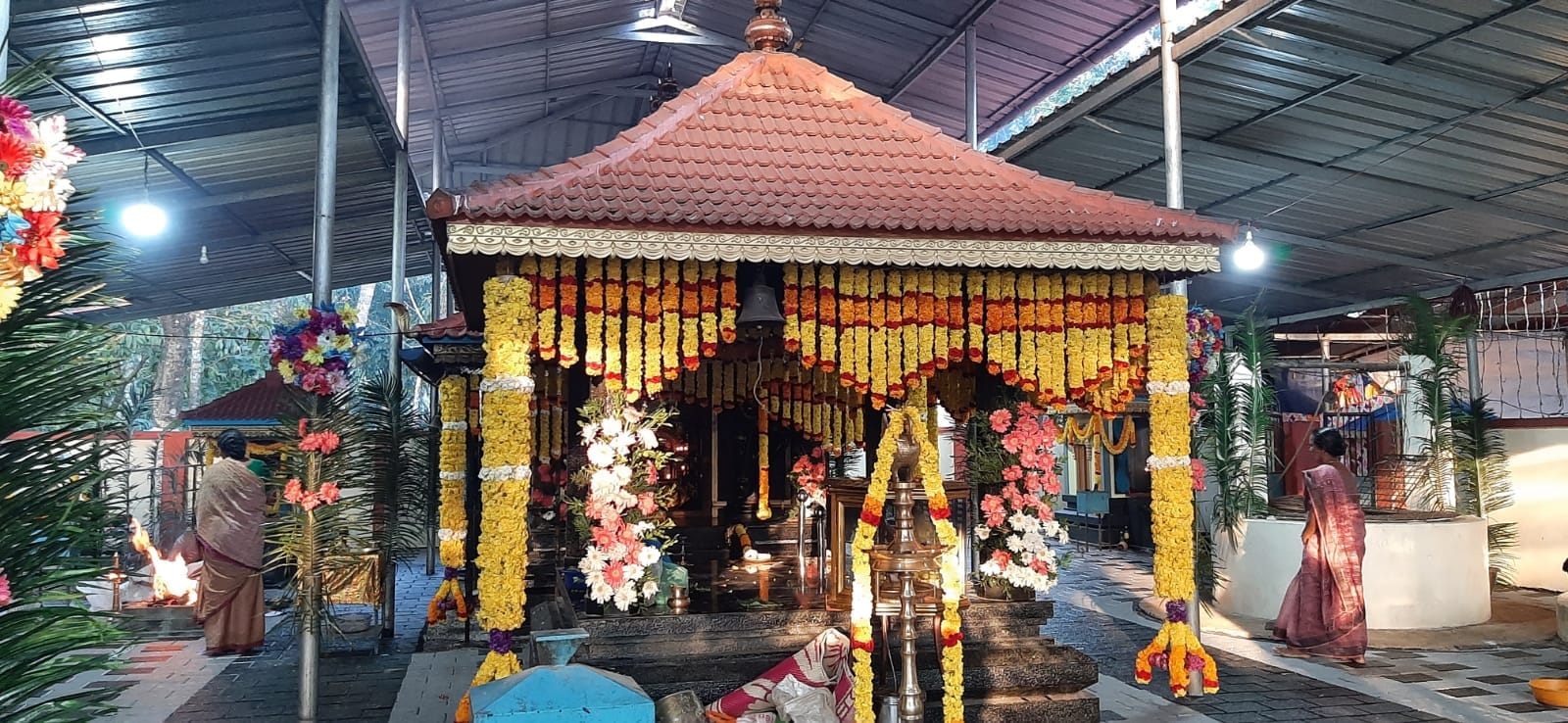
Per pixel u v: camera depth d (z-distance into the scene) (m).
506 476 4.79
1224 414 9.35
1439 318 11.32
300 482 6.11
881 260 4.94
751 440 8.05
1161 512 5.72
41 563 2.14
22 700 2.05
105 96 8.43
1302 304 16.44
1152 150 11.06
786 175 5.26
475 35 12.75
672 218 4.68
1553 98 8.45
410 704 6.50
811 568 7.02
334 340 6.19
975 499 6.74
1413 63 8.28
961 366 7.23
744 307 5.32
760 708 4.96
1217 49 8.39
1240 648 7.93
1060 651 5.84
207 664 7.64
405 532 8.77
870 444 7.79
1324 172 10.78
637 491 5.69
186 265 14.30
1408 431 11.78
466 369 8.60
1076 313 5.54
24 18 6.98
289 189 11.50
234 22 7.46
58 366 2.14
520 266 4.96
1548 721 5.95
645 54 16.22
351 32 7.71
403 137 10.73
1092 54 12.25
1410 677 6.99
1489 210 11.03
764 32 6.16
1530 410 13.80
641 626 5.48
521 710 2.88
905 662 4.84
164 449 13.08
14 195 1.96
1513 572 11.11
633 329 5.00
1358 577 7.42
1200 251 5.31
